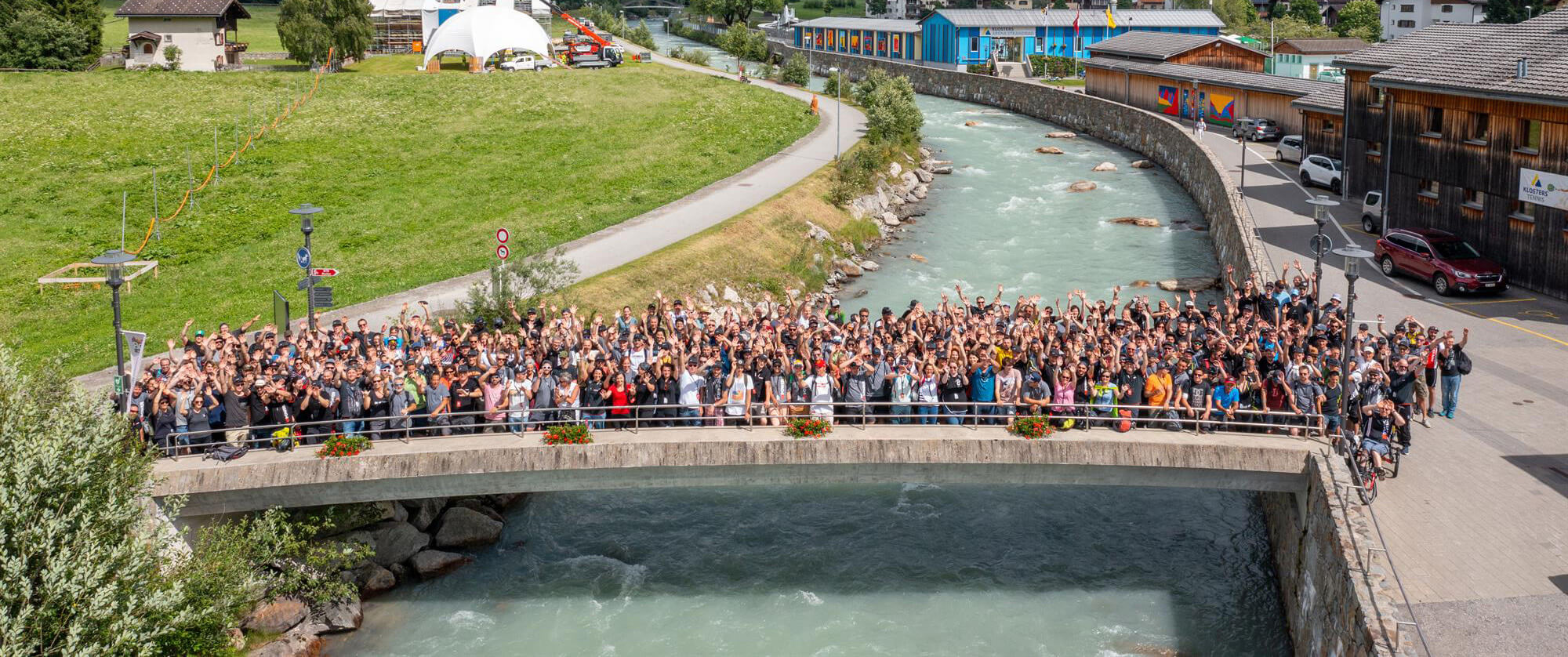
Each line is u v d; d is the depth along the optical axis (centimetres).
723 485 2486
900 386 2561
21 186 5953
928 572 2659
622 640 2412
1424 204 4616
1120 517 2898
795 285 4756
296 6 9338
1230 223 4909
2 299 4362
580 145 7025
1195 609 2477
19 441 1831
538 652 2377
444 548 2780
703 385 2575
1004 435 2448
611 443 2420
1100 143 8456
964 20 12550
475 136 7238
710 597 2577
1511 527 2197
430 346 2791
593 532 2878
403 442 2458
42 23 9075
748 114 8081
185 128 7200
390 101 8088
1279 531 2581
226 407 2455
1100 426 2527
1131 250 5312
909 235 5691
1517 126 4069
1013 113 10144
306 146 6894
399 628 2473
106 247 5059
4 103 7562
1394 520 2227
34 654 1766
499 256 3878
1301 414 2408
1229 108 8131
